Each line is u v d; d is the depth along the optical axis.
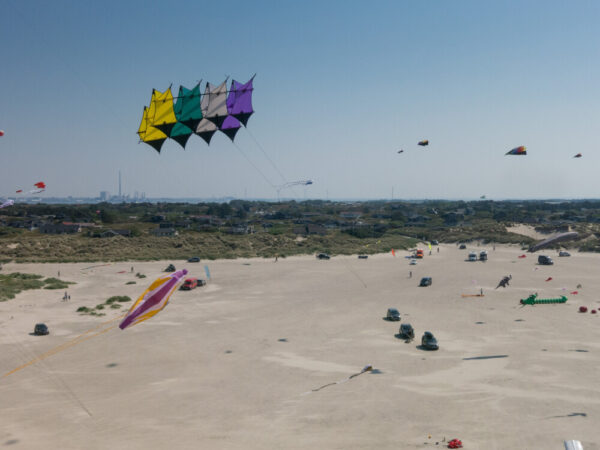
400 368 34.56
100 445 22.17
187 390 30.53
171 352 39.44
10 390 30.58
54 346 41.03
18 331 45.81
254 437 23.09
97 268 95.25
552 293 66.69
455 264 104.69
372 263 106.69
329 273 90.00
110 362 36.78
